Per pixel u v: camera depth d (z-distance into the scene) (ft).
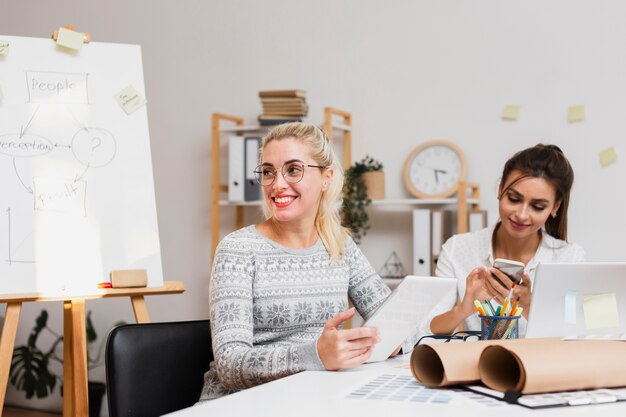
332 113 11.05
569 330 4.41
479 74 10.73
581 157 10.05
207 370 5.54
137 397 5.17
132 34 13.52
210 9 12.84
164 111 13.21
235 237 5.24
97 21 13.83
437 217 10.38
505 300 4.91
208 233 12.84
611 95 9.85
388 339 4.68
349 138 11.60
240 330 4.73
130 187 8.14
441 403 3.36
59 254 7.66
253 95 12.48
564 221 6.68
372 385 3.81
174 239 13.10
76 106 8.10
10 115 7.81
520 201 6.29
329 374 4.15
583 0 10.03
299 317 5.27
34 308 13.85
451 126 10.93
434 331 5.84
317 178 5.29
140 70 8.51
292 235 5.40
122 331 5.23
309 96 11.98
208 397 5.13
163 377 5.32
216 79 12.78
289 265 5.29
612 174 9.84
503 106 10.57
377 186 10.98
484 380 3.59
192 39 12.99
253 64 12.48
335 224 5.66
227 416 3.12
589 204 10.00
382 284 5.88
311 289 5.33
